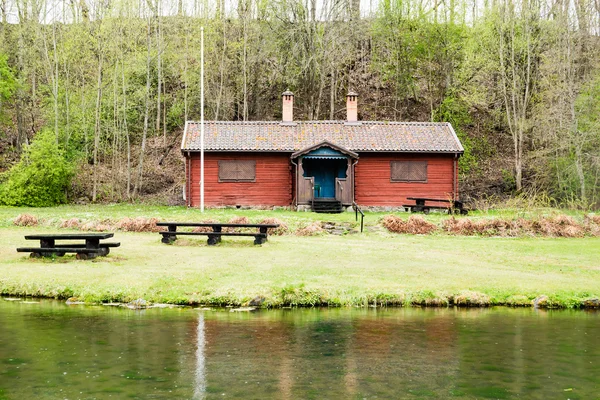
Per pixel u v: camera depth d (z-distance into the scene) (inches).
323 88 2044.8
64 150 1646.2
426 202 1459.2
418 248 865.5
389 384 347.9
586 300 572.7
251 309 545.6
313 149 1358.3
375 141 1459.2
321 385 344.2
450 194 1459.2
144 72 1879.9
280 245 856.9
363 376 361.4
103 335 447.5
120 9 1633.9
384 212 1368.1
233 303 558.6
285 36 1825.8
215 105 1921.8
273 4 1802.4
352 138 1467.8
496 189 1771.7
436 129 1521.9
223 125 1488.7
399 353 409.7
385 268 691.4
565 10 1756.9
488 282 625.0
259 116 1975.9
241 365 380.2
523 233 1027.3
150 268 661.9
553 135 1638.8
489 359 397.1
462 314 534.3
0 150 1846.7
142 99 1844.2
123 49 1747.0
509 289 596.4
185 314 520.7
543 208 1144.8
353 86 2138.3
